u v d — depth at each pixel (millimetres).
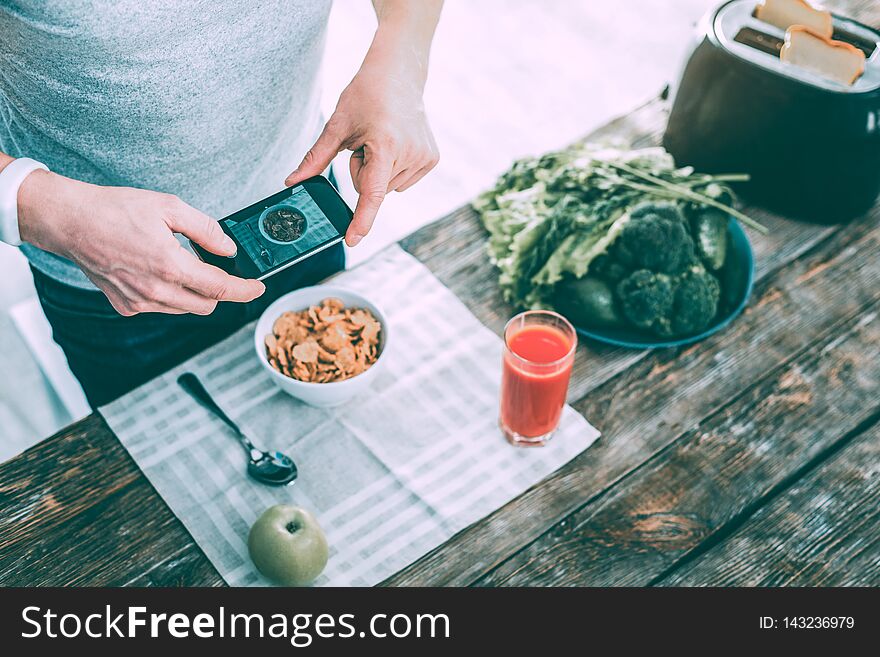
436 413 1066
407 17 1064
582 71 2863
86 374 1348
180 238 1125
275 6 973
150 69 928
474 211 1301
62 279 1182
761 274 1223
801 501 995
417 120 1015
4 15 857
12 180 828
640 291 1068
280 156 1182
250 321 1240
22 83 938
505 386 983
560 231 1117
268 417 1056
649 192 1150
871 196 1255
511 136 2645
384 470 1013
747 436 1051
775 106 1176
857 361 1124
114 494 986
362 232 937
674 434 1053
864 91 1141
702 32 1247
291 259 905
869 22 1530
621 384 1101
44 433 1993
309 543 880
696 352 1132
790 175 1235
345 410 1064
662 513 985
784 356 1129
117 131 986
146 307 902
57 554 940
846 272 1227
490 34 2994
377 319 1076
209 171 1095
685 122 1292
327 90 2648
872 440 1047
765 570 942
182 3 889
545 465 1021
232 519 966
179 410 1060
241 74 1001
